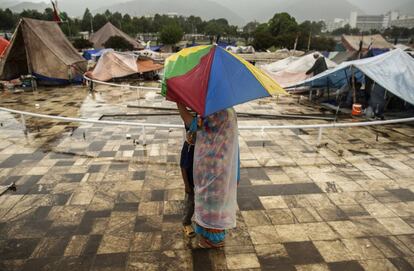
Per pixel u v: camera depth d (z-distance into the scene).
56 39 17.48
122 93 14.88
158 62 21.22
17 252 3.33
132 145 6.68
